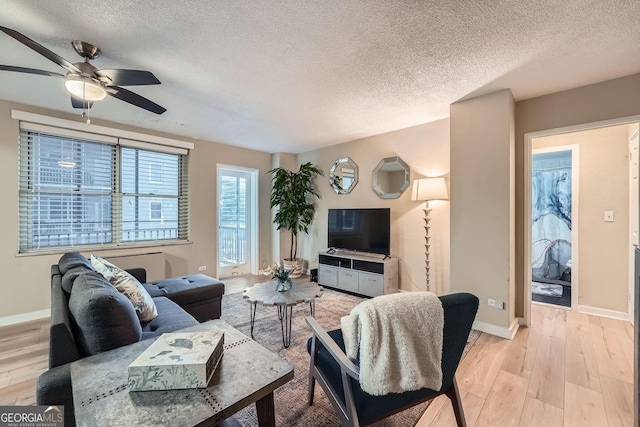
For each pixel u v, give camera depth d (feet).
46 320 10.02
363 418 4.04
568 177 14.83
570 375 6.63
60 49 6.39
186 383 3.18
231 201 16.70
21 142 10.09
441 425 5.14
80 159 11.35
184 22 5.54
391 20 5.51
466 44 6.31
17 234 9.87
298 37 6.06
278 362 3.78
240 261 17.15
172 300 8.42
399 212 13.05
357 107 10.13
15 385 6.16
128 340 4.48
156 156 13.50
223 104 9.82
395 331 3.66
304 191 16.63
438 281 11.80
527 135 9.36
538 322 9.86
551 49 6.49
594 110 8.21
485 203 8.98
